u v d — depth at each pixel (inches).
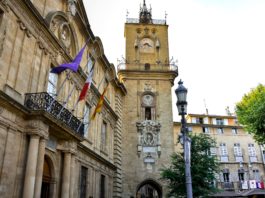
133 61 1438.2
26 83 564.7
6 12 512.1
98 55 1028.5
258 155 1745.8
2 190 465.1
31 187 496.1
